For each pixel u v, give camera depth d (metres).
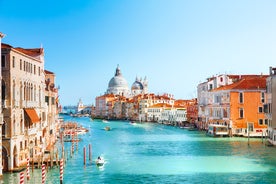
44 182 36.09
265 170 44.12
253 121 80.94
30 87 46.81
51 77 76.50
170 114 170.12
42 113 53.94
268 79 65.69
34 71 48.97
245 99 81.44
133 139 89.81
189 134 100.25
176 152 62.19
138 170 46.06
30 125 46.19
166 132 113.44
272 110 62.91
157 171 45.19
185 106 166.38
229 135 82.38
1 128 37.78
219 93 89.62
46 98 62.94
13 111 39.97
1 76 38.38
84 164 49.44
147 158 56.03
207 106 101.50
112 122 199.50
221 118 87.38
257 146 65.31
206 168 46.22
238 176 41.22
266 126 80.50
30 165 45.28
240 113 81.81
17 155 41.41
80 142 82.88
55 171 44.94
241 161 50.47
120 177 42.03
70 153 58.88
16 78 41.03
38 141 50.69
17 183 36.69
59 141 82.94
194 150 63.78
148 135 102.19
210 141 76.50
